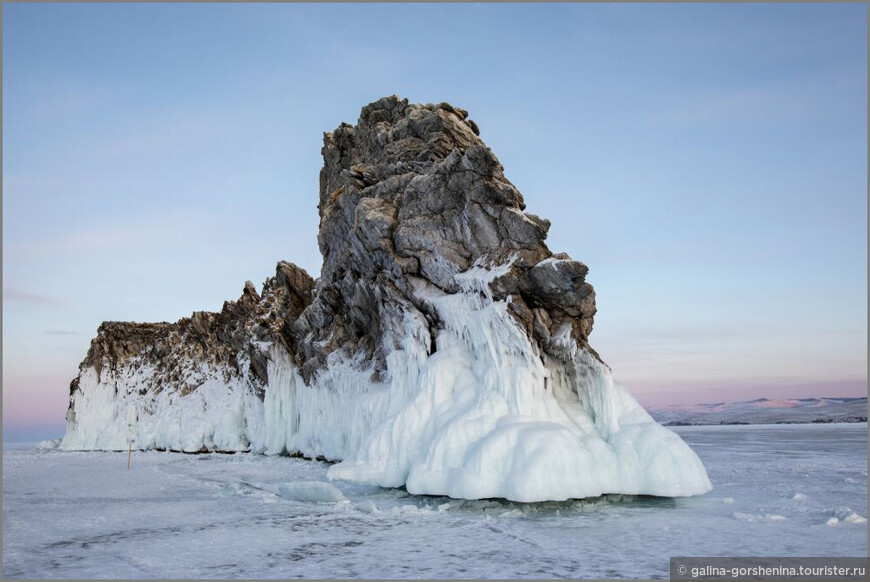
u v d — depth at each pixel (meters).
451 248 27.14
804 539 15.38
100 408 64.94
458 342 25.47
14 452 61.16
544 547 15.03
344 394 34.34
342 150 39.06
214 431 51.50
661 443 20.92
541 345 23.89
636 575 12.75
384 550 15.36
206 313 59.19
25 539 18.06
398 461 23.69
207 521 20.09
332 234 35.19
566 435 20.38
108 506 23.92
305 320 39.78
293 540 16.83
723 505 19.77
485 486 19.91
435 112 32.31
